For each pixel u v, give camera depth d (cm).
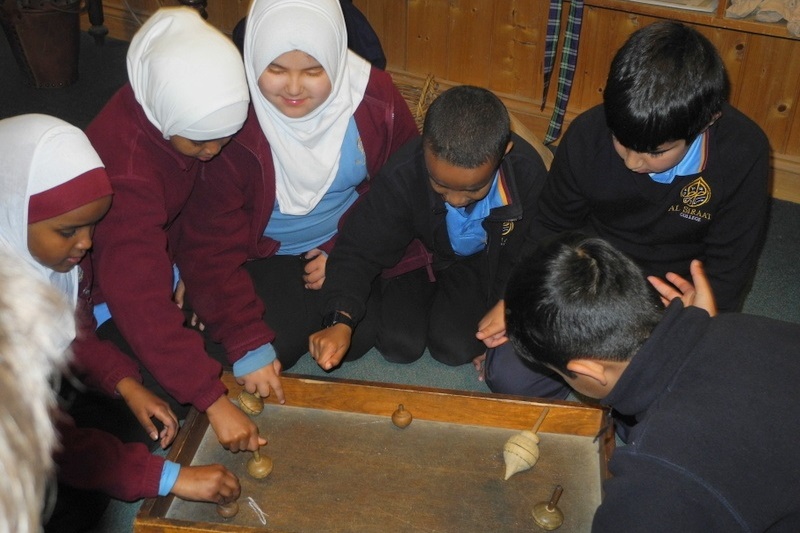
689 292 137
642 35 139
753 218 158
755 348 105
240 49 195
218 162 166
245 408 157
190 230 169
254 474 145
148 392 153
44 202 128
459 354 199
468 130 145
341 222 190
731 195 157
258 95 162
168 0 358
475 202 169
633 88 135
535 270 110
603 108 160
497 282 189
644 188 161
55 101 320
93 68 345
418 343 200
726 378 101
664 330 103
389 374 203
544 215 176
